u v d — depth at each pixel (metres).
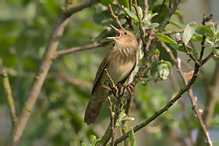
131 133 6.52
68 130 11.84
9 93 8.34
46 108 12.41
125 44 9.73
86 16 13.11
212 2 14.67
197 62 6.39
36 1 13.10
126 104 8.85
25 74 12.10
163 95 12.37
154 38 7.95
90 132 10.11
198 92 14.36
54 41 8.95
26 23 12.89
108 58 9.83
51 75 12.37
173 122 11.97
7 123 14.19
